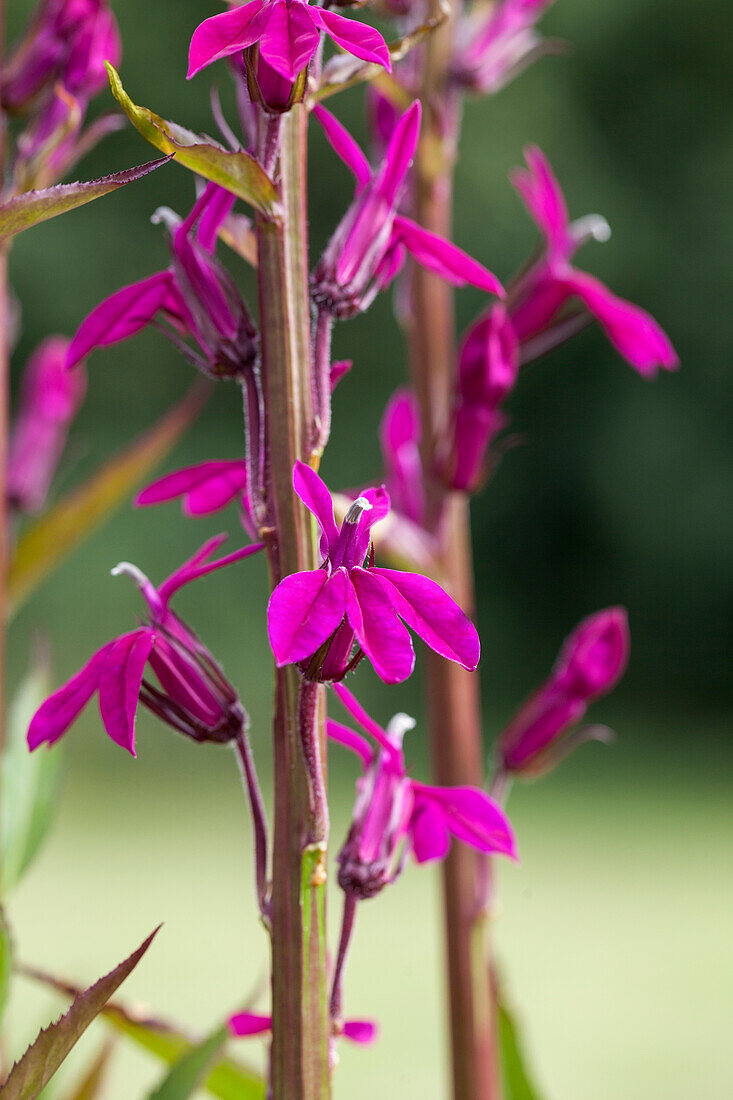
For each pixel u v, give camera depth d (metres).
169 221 0.59
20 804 0.65
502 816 0.59
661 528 4.73
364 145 3.94
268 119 0.57
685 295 4.63
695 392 4.65
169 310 0.59
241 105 0.60
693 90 4.59
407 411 0.73
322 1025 0.57
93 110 4.05
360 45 0.56
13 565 0.71
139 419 4.48
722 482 4.65
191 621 4.38
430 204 0.73
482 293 4.24
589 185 4.52
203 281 0.58
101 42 0.68
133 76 4.02
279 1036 0.57
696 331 4.63
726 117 4.61
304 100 0.58
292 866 0.57
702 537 4.70
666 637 4.81
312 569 0.57
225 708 0.59
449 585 0.70
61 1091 0.69
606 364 4.68
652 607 4.82
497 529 4.87
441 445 0.71
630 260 4.57
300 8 0.56
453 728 0.72
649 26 4.55
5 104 0.68
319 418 0.58
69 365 0.59
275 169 0.58
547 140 4.45
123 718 0.56
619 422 4.68
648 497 4.71
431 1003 1.98
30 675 0.66
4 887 0.65
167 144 0.57
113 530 4.35
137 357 4.45
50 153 0.68
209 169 0.57
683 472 4.67
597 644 0.71
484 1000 0.70
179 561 4.41
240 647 4.40
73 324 4.21
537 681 4.84
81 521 0.71
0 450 0.70
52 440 0.78
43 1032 0.56
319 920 0.57
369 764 0.59
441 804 0.59
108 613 4.30
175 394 4.50
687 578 4.79
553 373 4.71
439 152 0.73
